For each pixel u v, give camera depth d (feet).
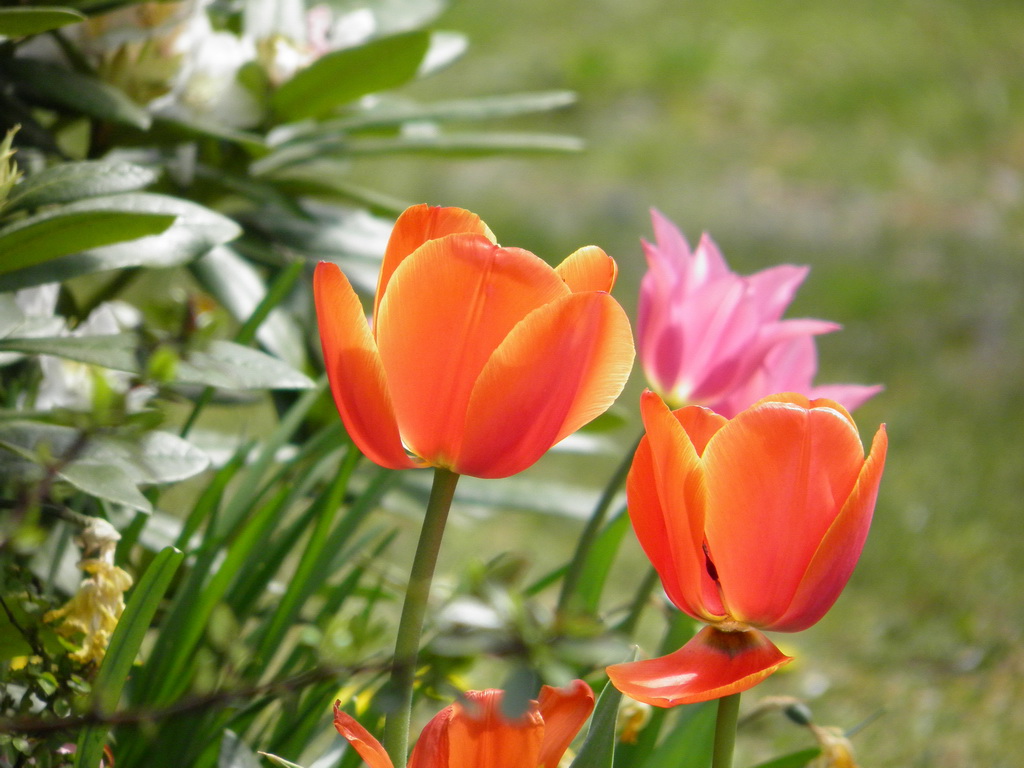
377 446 2.80
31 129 3.62
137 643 2.93
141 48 3.75
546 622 2.69
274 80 4.16
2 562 3.06
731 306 3.43
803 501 2.81
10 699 2.99
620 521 3.53
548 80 27.20
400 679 2.75
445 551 9.48
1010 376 14.61
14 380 3.54
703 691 2.81
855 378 14.51
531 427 2.78
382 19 5.29
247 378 3.02
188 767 3.22
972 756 6.48
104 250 3.22
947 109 26.66
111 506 3.57
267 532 3.42
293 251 4.36
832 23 31.76
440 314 2.76
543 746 2.86
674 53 28.35
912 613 9.14
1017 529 10.55
